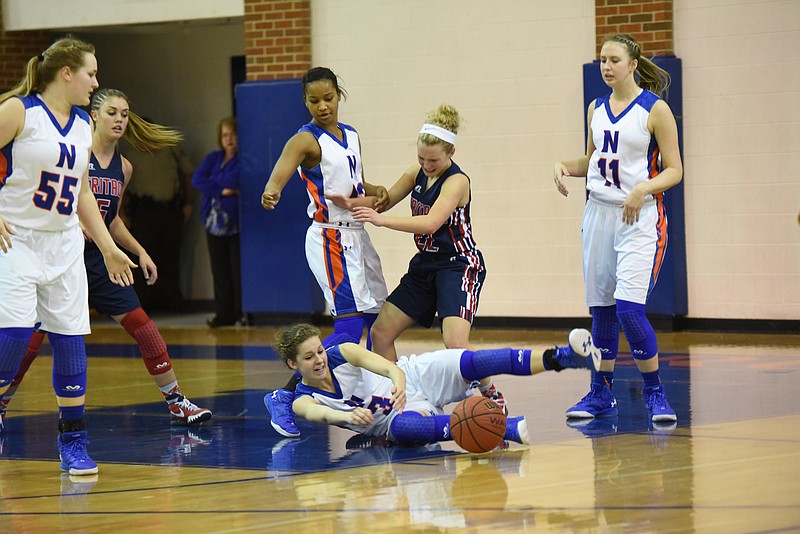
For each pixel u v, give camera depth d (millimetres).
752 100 27750
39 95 12430
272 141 32156
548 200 30141
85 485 12461
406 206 31781
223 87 38906
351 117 32188
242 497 11477
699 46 28156
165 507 11125
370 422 14109
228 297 33969
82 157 12641
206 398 19562
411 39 31359
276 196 15867
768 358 22594
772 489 10945
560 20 29641
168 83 39656
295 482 12180
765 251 27875
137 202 38125
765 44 27547
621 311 15820
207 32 38938
